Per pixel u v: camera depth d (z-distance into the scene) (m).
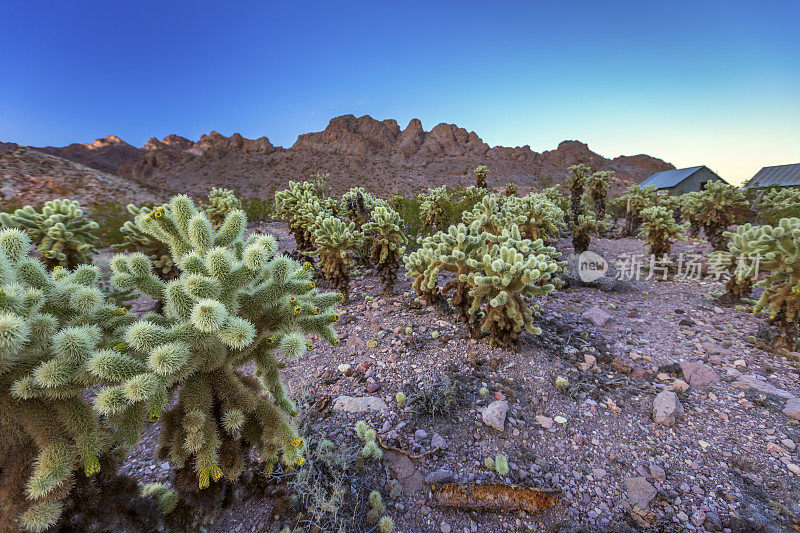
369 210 10.27
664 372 4.95
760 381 4.59
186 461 2.02
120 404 1.51
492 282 4.65
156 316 2.07
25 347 1.58
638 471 3.18
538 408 3.98
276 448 2.11
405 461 3.18
